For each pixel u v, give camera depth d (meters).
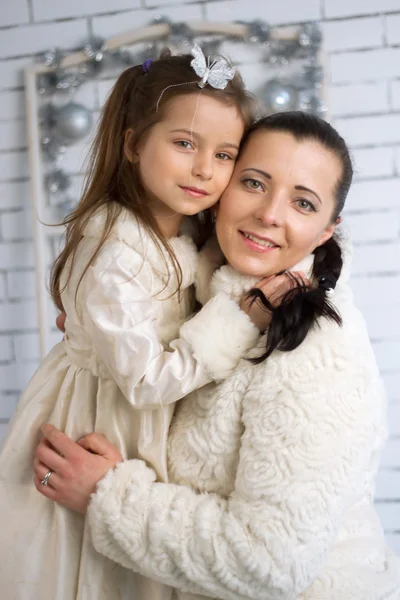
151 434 1.06
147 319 1.02
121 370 0.98
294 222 1.01
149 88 1.07
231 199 1.03
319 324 0.98
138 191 1.09
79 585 1.06
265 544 0.91
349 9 2.24
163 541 0.94
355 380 0.97
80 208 1.15
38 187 2.37
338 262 1.08
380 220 2.28
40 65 2.36
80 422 1.11
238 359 1.01
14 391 2.49
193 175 1.03
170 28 2.25
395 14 2.23
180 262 1.09
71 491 1.02
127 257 1.03
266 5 2.27
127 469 1.01
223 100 1.03
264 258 1.02
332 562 1.05
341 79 2.26
